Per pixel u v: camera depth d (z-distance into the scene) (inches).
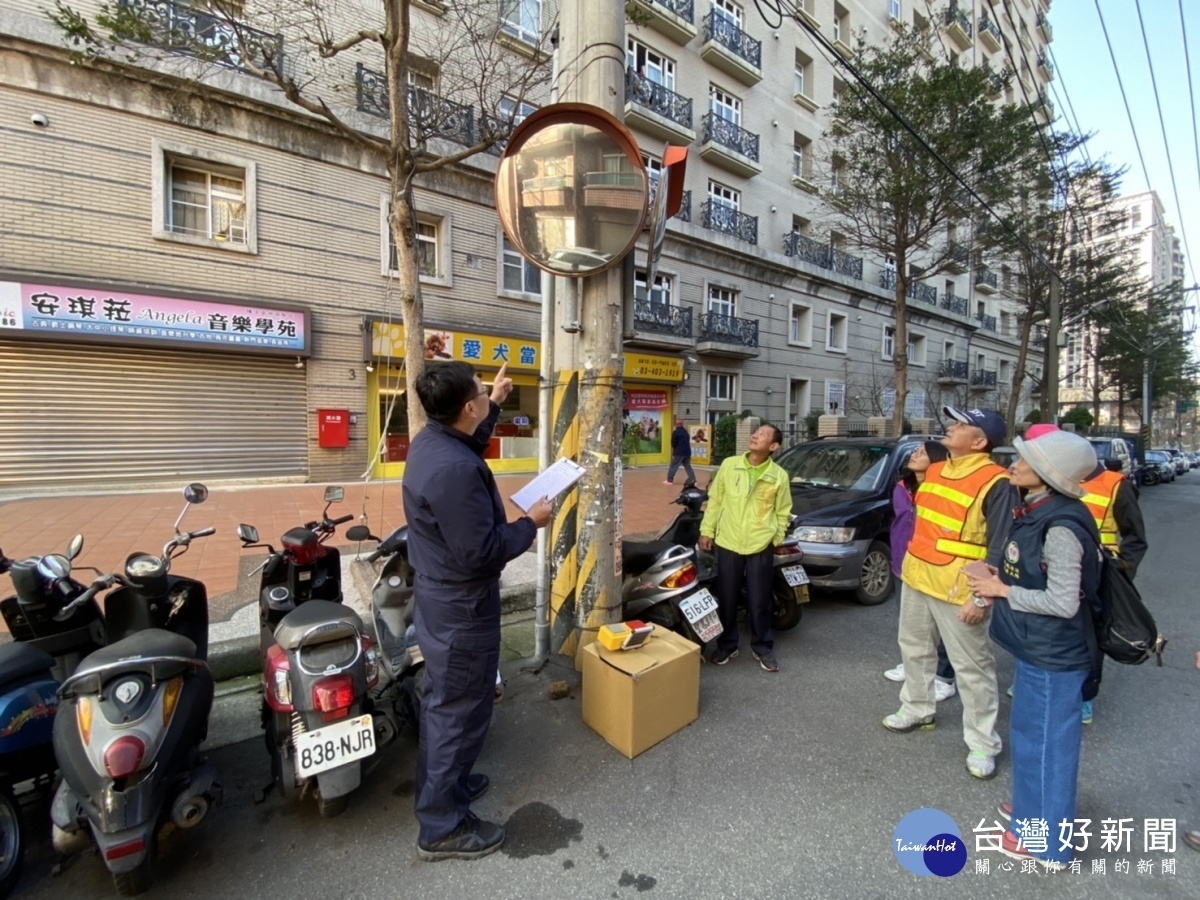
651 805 99.0
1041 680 85.7
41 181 338.3
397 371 467.8
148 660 78.9
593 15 144.1
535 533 89.7
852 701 137.3
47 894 80.7
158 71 356.2
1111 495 148.3
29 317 331.6
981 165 483.8
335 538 263.1
